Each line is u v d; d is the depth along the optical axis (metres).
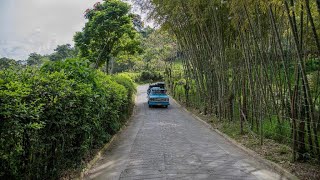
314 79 9.52
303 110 6.67
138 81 52.47
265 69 9.76
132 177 5.99
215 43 14.12
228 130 11.30
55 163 5.01
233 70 12.76
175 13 15.43
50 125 4.57
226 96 13.73
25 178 3.93
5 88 3.61
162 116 17.95
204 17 14.16
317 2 5.66
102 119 8.42
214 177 5.90
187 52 20.89
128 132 12.28
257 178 5.88
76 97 5.54
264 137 9.45
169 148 8.76
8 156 3.38
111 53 22.33
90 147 7.24
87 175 6.25
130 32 21.55
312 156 6.67
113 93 10.20
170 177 5.91
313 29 6.13
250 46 10.34
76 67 6.75
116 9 20.91
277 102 10.86
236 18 10.32
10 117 3.34
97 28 20.62
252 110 10.56
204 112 17.08
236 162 7.13
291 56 10.02
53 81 4.75
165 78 44.12
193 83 24.98
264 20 10.49
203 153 8.09
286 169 6.30
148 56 52.00
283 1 6.80
